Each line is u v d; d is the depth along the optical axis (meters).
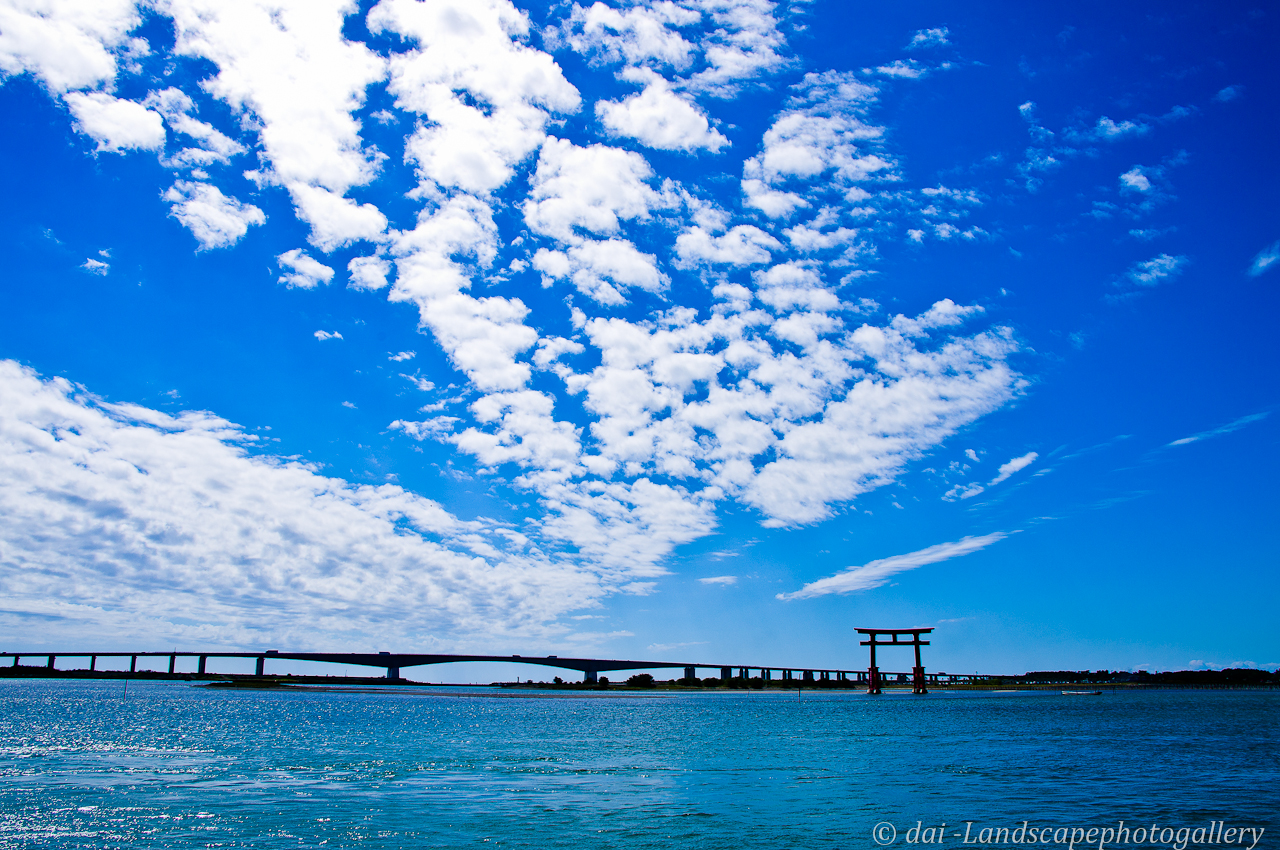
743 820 29.00
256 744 58.38
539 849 24.64
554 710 125.56
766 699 186.50
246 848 24.56
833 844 25.52
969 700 168.50
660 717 101.12
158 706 126.12
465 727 80.62
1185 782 38.28
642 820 28.92
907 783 38.06
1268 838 26.41
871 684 197.75
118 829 27.03
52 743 57.94
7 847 24.72
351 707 131.00
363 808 31.03
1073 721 88.56
